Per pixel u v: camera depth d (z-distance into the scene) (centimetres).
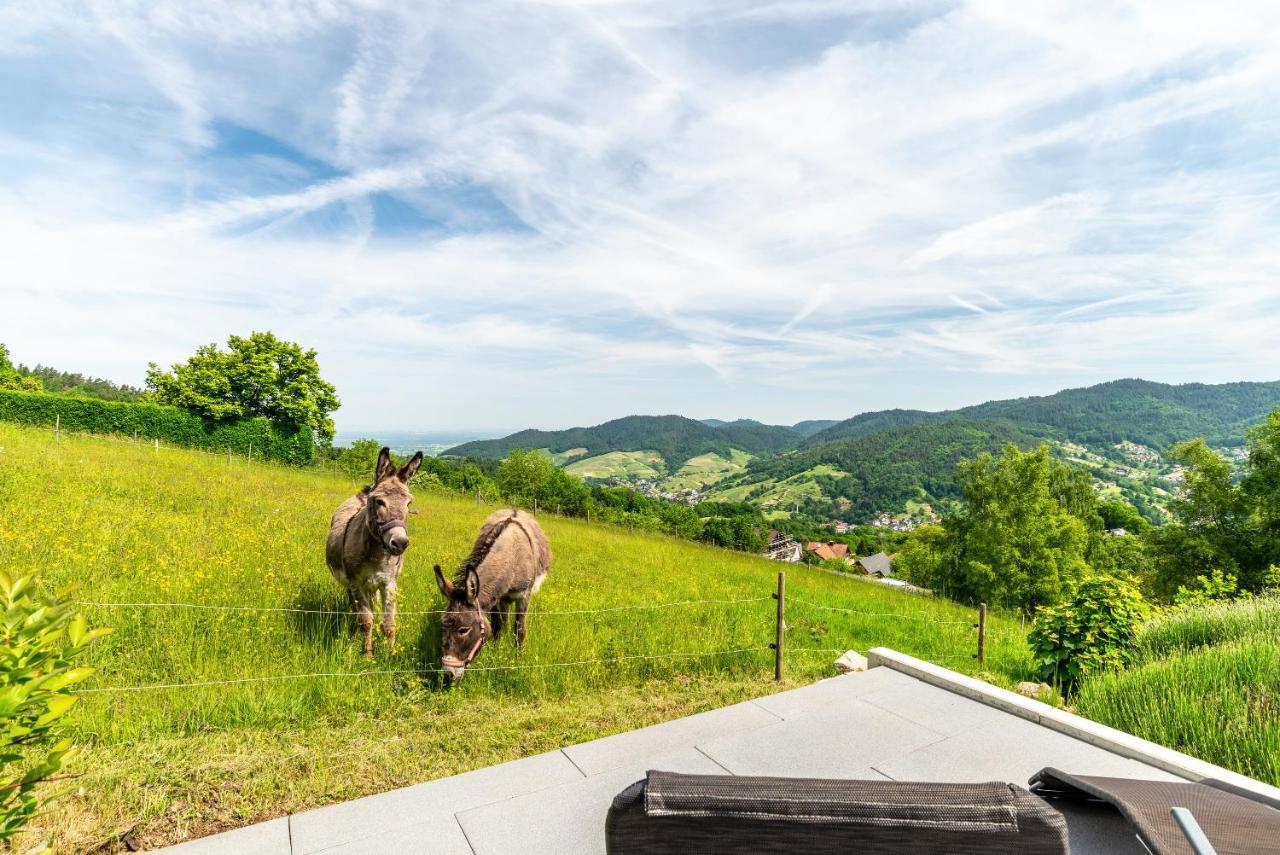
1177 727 462
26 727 190
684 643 709
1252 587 2698
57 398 2769
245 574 716
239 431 3362
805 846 132
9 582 199
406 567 884
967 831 130
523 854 280
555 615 731
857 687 496
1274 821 183
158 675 483
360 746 426
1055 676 766
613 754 379
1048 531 3322
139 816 322
